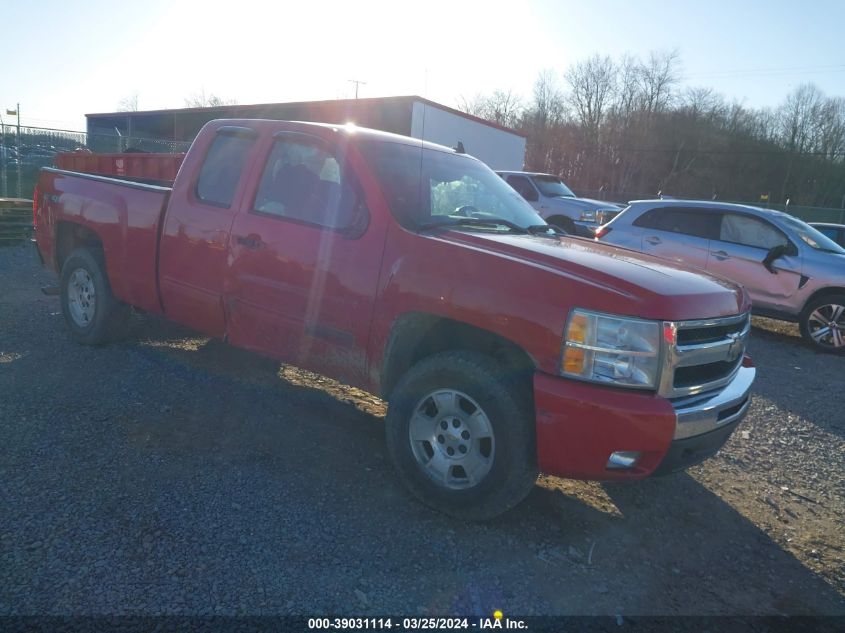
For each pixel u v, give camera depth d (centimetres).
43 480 361
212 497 360
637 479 331
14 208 1232
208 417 465
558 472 334
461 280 354
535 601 305
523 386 346
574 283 331
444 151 499
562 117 6109
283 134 451
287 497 369
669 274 372
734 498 437
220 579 294
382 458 430
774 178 5578
